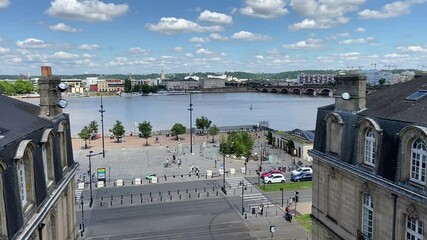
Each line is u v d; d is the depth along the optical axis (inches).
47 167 1000.9
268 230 1792.6
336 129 1161.4
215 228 1817.2
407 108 919.0
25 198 816.9
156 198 2289.6
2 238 642.2
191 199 2269.9
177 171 2992.1
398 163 849.5
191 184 2605.8
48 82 1110.4
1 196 646.5
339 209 1145.4
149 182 2659.9
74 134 5285.4
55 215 1027.9
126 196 2337.6
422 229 797.9
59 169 1080.8
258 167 3061.0
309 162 3272.6
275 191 2434.8
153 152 3833.7
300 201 2236.7
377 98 1167.6
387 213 903.1
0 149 661.9
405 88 1128.2
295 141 3565.5
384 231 917.8
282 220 1927.9
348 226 1094.4
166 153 3777.1
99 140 4633.4
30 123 951.6
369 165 986.1
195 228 1815.9
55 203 1026.1
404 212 845.2
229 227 1830.7
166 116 7819.9
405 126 835.4
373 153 968.9
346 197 1103.0
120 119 7234.3
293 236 1722.4
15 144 750.5
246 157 3161.9
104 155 3604.8
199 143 4389.8
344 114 1119.0
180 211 2062.0
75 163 1311.5
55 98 1167.0
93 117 7588.6
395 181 856.9
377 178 914.7
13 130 817.5
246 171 2960.1
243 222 1895.9
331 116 1167.6
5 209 658.2
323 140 1234.6
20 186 780.6
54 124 1091.3
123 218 1955.0
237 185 2573.8
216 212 2044.8
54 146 1049.5
